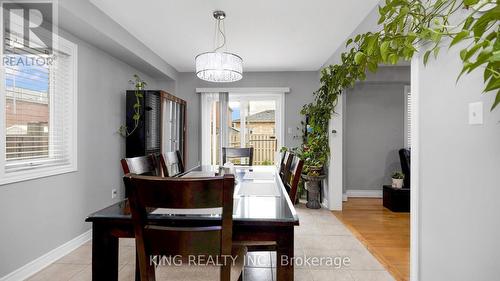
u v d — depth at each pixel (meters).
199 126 4.59
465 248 1.19
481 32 0.83
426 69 1.43
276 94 4.53
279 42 3.13
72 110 2.42
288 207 1.23
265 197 1.43
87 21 2.18
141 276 0.93
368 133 4.46
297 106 4.45
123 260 2.08
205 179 0.84
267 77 4.46
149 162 1.90
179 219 1.07
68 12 2.00
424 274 1.46
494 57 0.66
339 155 3.61
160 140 3.50
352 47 2.82
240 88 4.45
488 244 1.09
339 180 3.62
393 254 2.25
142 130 3.27
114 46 2.74
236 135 4.74
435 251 1.38
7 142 1.85
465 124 1.19
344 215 3.39
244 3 2.23
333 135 3.59
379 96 4.44
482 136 1.11
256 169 2.66
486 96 1.09
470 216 1.17
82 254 2.27
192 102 4.59
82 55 2.55
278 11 2.37
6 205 1.79
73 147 2.43
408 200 3.54
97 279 1.13
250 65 4.09
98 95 2.81
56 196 2.22
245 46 3.27
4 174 1.77
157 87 4.39
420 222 1.49
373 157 4.46
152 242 0.92
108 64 3.00
